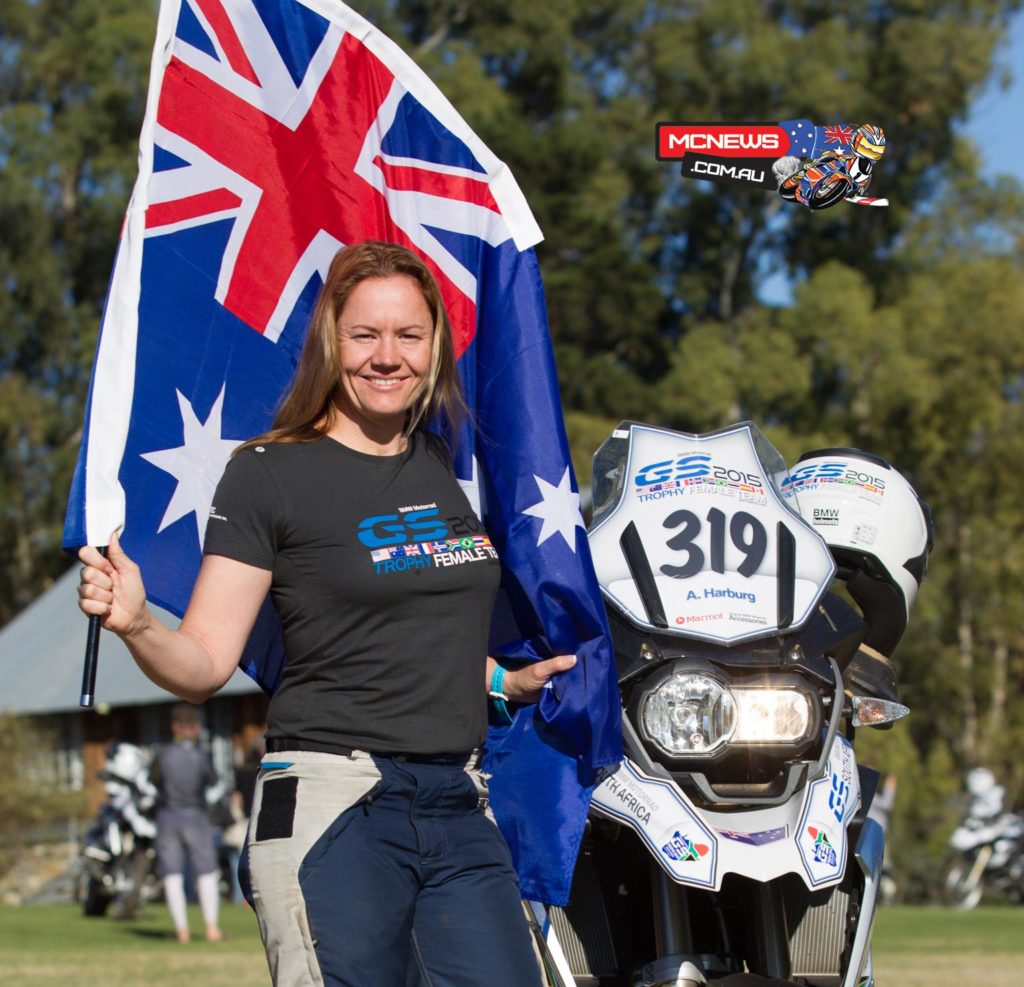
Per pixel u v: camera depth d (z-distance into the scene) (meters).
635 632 7.70
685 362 62.31
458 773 6.20
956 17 70.38
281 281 7.29
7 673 44.22
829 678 7.79
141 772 28.73
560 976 7.73
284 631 6.22
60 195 72.75
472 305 7.54
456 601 6.24
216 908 23.30
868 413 59.25
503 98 69.12
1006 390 59.66
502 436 7.30
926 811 45.31
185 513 6.87
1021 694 59.53
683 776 7.44
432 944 6.10
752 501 8.23
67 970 18.02
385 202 7.55
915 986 15.70
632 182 72.75
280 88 7.36
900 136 69.62
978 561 57.09
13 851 39.41
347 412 6.45
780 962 7.61
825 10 72.19
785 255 73.25
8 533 70.50
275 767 6.11
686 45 69.50
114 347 6.23
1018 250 66.19
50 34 76.00
